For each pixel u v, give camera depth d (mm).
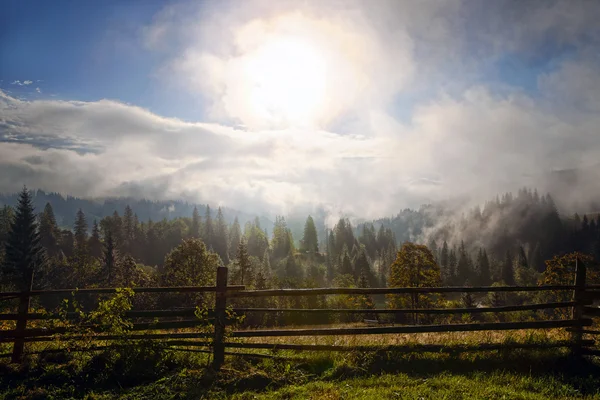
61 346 8867
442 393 7113
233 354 8852
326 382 7828
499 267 148500
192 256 45969
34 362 8383
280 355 8891
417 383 7668
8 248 81625
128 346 8477
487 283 130250
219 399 7246
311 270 123375
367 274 108250
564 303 9180
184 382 7770
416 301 42438
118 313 8664
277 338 10375
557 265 38750
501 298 68125
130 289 8961
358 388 7422
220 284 8820
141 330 9016
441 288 9156
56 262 89375
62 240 136250
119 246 141000
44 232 127625
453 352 8953
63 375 7949
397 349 8922
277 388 7684
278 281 75000
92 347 8570
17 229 83250
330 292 8961
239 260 64312
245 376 8016
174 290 8922
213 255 48594
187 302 33000
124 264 65250
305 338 10234
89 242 130500
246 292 8828
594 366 8664
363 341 9406
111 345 8531
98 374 8039
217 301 8805
